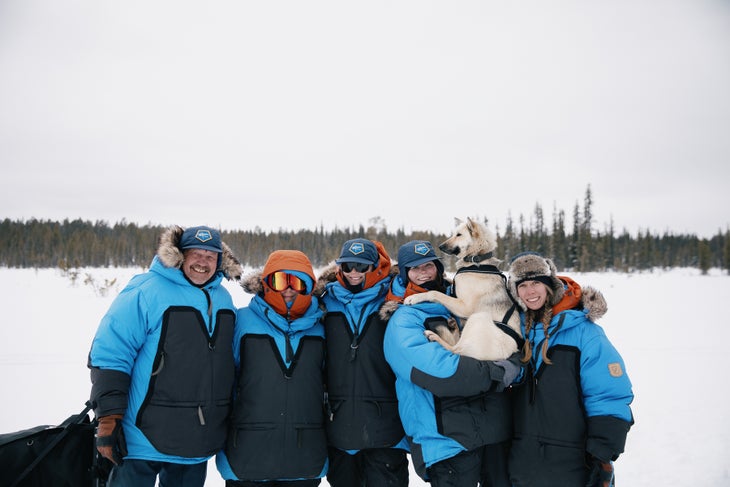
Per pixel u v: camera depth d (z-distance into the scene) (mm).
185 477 2475
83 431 2420
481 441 2451
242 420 2545
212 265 2656
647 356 7531
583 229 47938
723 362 7137
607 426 2291
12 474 2186
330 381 2750
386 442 2660
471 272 3541
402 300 2938
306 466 2547
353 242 2908
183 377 2416
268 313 2668
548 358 2492
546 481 2400
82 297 12719
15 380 5645
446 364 2443
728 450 4012
